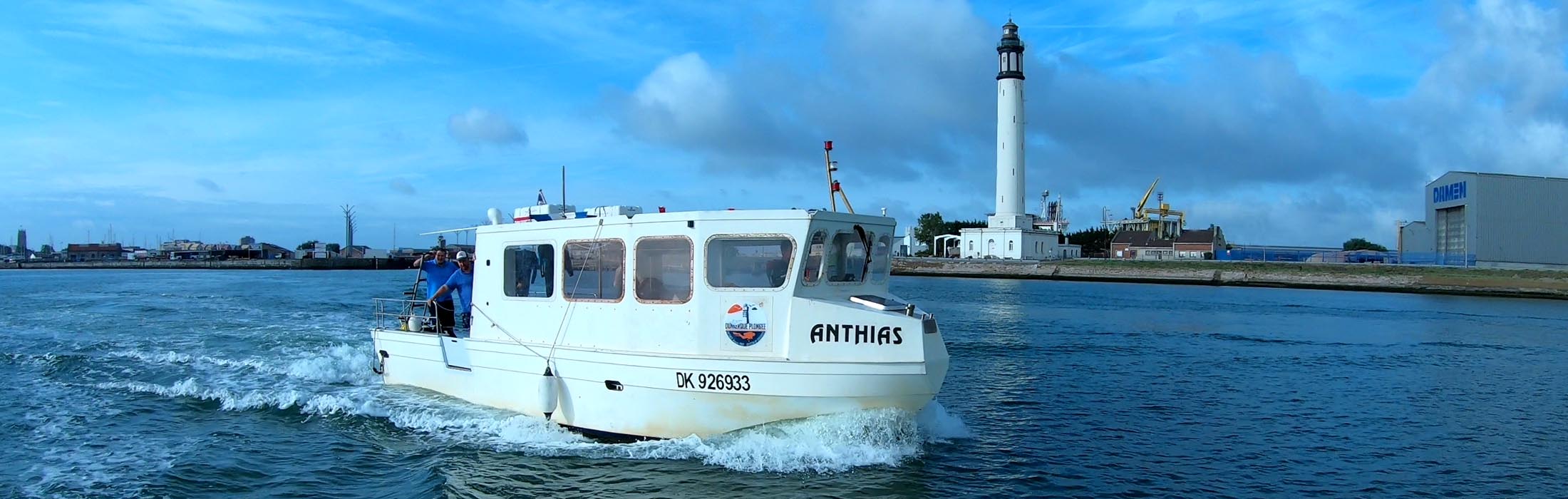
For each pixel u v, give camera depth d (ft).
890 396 39.37
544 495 38.34
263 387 59.16
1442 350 98.12
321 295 155.74
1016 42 350.84
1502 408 62.80
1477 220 274.98
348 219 460.14
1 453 44.29
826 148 50.65
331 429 48.83
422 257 55.88
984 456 47.29
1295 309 165.78
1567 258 277.85
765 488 39.04
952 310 154.61
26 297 147.43
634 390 42.45
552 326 45.78
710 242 40.63
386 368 56.59
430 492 38.78
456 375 50.93
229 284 203.92
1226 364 83.71
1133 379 74.33
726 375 40.37
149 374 64.90
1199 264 297.12
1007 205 362.74
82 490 38.78
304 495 39.01
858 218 42.55
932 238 486.38
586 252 44.14
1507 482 44.73
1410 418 59.06
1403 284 241.96
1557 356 92.84
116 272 311.68
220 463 43.14
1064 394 66.49
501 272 48.08
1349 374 78.69
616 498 38.06
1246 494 42.29
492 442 44.68
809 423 40.16
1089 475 44.65
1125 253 430.20
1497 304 187.11
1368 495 42.39
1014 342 101.40
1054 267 321.32
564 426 45.06
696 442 41.42
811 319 39.42
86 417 52.13
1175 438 52.80
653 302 42.09
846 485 39.70
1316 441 52.44
